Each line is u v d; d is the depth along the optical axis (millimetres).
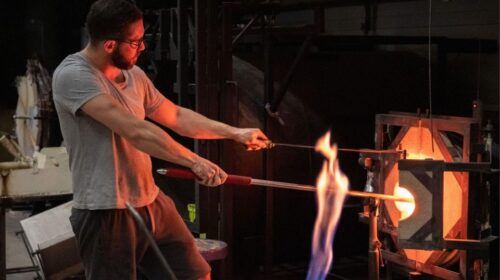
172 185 5605
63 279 4512
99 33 2818
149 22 6676
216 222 4871
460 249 3367
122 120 2744
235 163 4934
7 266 5605
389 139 3961
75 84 2781
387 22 7230
